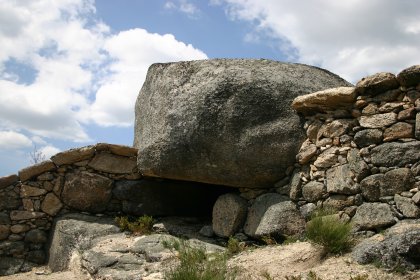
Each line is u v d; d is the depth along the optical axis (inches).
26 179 345.4
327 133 265.6
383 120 241.1
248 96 287.1
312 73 311.6
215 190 363.9
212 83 293.1
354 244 222.2
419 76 228.1
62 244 317.4
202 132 288.2
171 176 307.4
